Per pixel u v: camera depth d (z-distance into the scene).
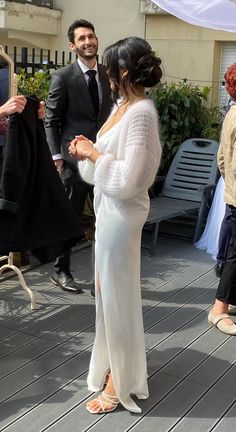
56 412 3.18
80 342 3.99
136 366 3.22
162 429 3.06
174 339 4.07
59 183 3.71
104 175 2.84
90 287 4.98
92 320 4.34
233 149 4.03
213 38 7.48
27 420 3.11
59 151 4.77
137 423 3.10
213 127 7.16
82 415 3.16
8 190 3.45
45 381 3.49
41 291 4.85
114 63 2.84
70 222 3.74
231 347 3.98
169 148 6.97
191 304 4.68
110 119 3.06
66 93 4.70
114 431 3.03
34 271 5.30
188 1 5.82
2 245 3.56
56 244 3.80
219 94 7.68
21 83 6.08
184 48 7.68
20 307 4.53
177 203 6.37
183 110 6.95
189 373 3.62
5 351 3.84
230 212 4.31
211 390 3.44
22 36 8.09
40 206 3.63
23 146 3.46
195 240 6.28
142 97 2.88
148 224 5.81
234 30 5.99
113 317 3.04
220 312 4.26
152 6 7.61
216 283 5.15
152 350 3.90
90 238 6.21
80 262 5.60
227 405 3.29
